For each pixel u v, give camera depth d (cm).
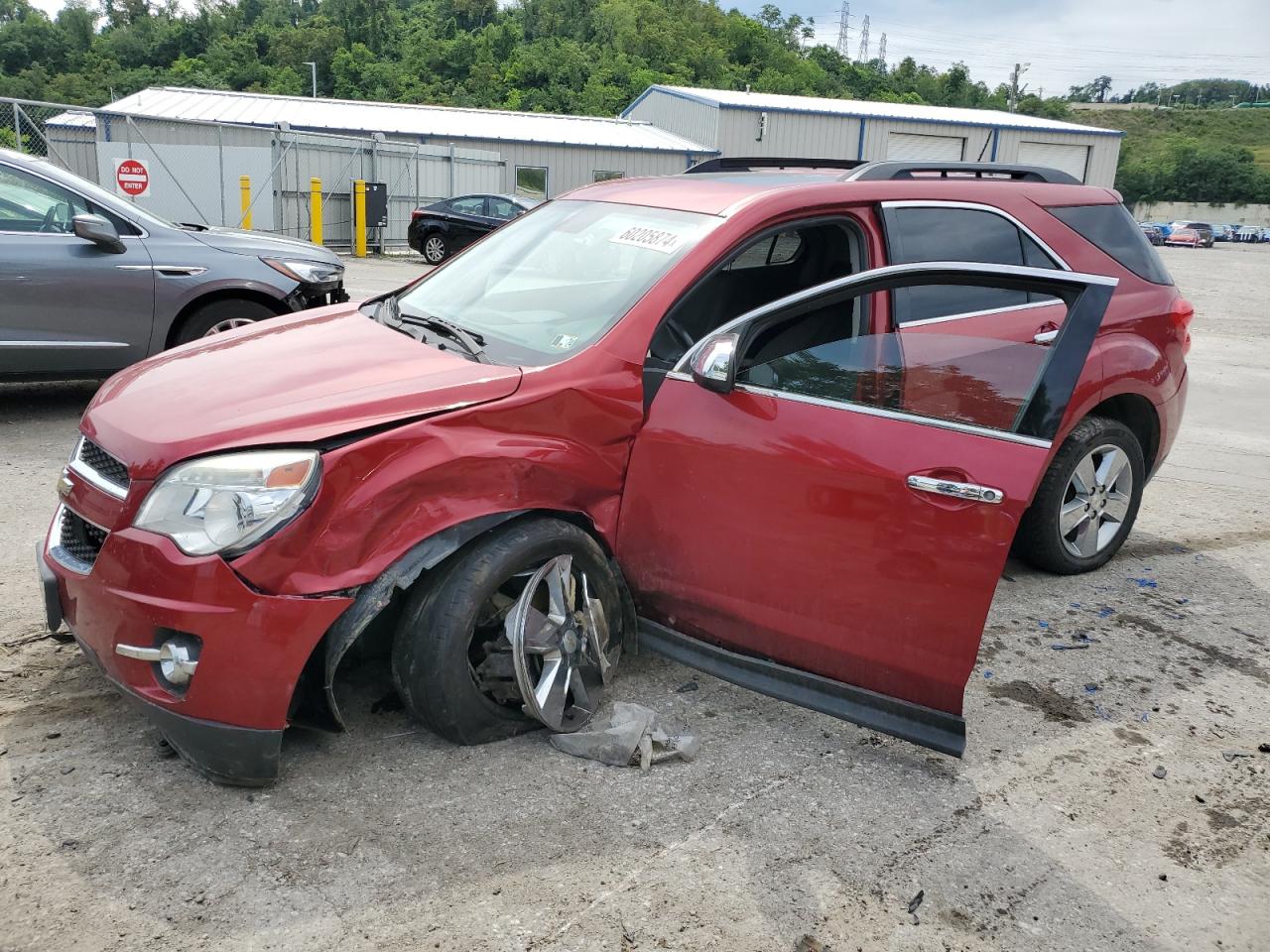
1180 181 9738
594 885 255
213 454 269
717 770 309
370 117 2998
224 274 662
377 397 288
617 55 10200
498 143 3016
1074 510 464
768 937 241
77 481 294
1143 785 314
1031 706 359
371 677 349
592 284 350
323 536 268
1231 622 440
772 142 3681
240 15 14188
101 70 12044
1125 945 246
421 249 2219
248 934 232
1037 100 14038
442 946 232
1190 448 778
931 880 265
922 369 293
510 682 309
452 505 287
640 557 328
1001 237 414
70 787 281
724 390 301
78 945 226
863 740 331
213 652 261
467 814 279
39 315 609
